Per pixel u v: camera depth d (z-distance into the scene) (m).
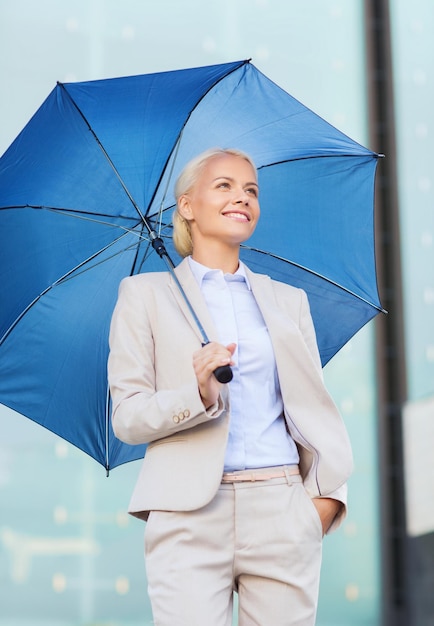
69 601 4.47
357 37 5.10
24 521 4.48
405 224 5.10
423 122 5.13
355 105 5.07
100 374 2.55
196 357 2.00
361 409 4.92
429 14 5.17
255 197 2.35
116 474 4.56
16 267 2.52
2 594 4.43
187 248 2.40
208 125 2.59
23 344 2.53
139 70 4.84
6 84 4.72
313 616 2.12
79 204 2.54
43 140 2.54
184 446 2.06
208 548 2.04
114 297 2.55
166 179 2.57
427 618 4.71
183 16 4.93
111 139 2.55
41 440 4.52
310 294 2.57
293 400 2.18
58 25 4.79
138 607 4.51
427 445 4.91
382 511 4.84
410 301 5.05
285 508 2.08
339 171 2.62
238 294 2.28
